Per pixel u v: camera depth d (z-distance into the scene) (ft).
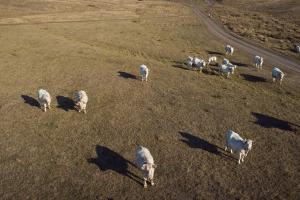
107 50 205.46
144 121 112.37
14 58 170.09
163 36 266.57
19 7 354.95
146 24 319.06
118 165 89.66
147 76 154.71
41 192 79.36
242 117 119.34
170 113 118.93
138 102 126.41
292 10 428.56
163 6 488.44
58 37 227.40
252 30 311.68
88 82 142.72
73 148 96.07
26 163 89.15
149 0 574.56
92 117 113.50
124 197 78.69
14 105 119.34
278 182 85.66
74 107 119.96
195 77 158.81
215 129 109.60
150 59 197.36
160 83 146.92
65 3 408.67
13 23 268.00
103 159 91.71
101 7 416.67
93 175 85.40
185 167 89.56
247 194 81.10
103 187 81.51
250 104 131.23
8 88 133.28
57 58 173.06
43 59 170.40
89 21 307.58
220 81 156.97
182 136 104.32
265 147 100.78
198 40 260.01
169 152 95.76
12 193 78.89
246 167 90.94
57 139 100.17
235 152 97.09
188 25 330.95
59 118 111.96
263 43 257.55
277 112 125.80
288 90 153.89
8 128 104.94
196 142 101.45
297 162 94.17
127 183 83.25
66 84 139.54
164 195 79.77
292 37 278.46
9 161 89.71
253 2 561.02
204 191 81.41
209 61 184.34
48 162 89.76
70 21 300.40
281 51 232.73
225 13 435.53
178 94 135.95
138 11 411.34
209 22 356.79
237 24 342.44
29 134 102.27
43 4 380.99
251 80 164.55
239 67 186.19
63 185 81.76
